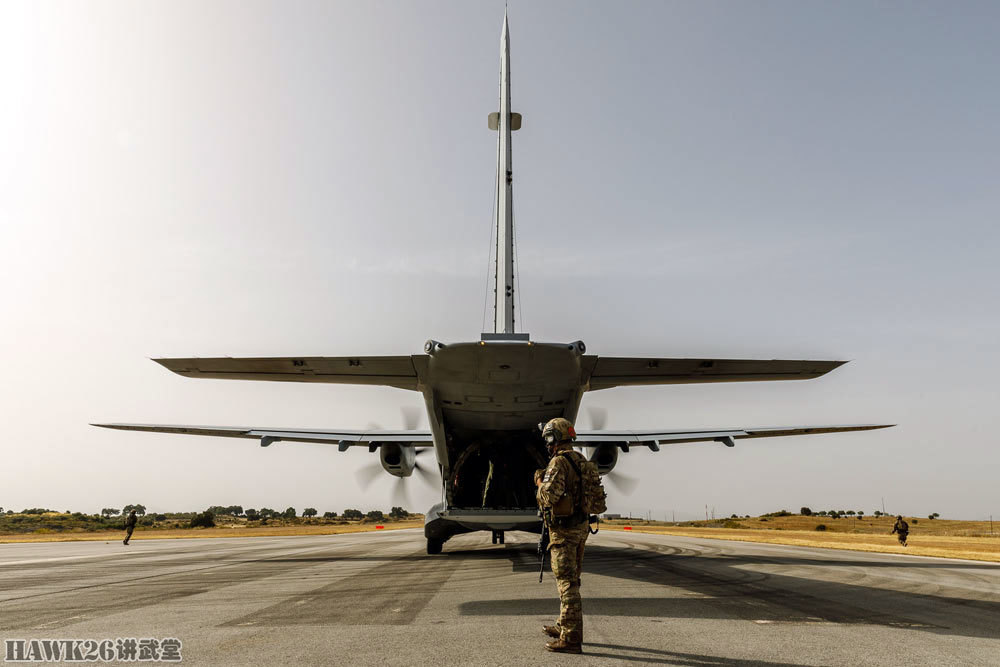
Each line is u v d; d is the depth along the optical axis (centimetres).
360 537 3356
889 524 7650
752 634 505
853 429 1755
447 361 950
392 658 420
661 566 1186
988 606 669
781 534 3738
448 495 1309
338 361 941
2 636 514
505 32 1980
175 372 972
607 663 403
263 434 1689
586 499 464
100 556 1728
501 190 1645
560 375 991
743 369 982
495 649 448
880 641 477
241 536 3741
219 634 516
